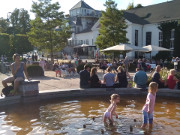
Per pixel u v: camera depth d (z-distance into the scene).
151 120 5.04
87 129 4.86
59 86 11.02
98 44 25.30
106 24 25.03
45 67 21.61
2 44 32.19
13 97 7.47
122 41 24.77
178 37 30.33
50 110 6.61
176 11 34.75
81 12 63.28
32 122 5.41
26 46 33.84
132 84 10.19
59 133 4.62
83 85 9.30
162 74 10.83
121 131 4.71
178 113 6.21
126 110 6.54
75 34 51.03
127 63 18.72
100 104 7.41
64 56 39.00
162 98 8.30
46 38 23.67
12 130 4.84
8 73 18.97
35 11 23.47
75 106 7.13
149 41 36.19
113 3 24.89
